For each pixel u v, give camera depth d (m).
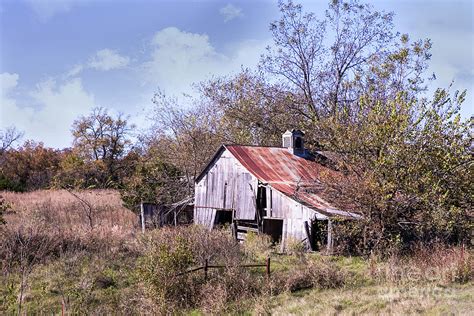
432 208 20.92
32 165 69.12
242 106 40.41
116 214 33.03
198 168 37.19
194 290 16.59
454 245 21.59
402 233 22.36
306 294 16.58
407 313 13.44
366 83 38.88
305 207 24.03
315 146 34.56
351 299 15.34
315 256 22.11
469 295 14.65
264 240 25.11
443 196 19.92
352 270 18.88
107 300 16.77
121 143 73.62
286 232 24.91
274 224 27.98
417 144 21.33
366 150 22.17
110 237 23.48
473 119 20.80
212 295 16.00
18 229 21.31
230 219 30.88
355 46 41.84
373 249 21.09
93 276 18.50
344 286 17.00
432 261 18.30
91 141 71.69
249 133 40.59
